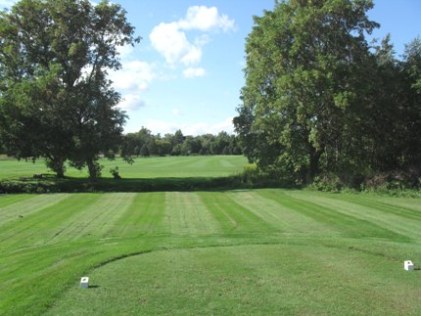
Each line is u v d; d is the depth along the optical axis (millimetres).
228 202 25891
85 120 41969
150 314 7719
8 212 22516
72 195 30156
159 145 162750
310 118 34781
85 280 9141
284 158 38875
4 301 8391
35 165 78938
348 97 31234
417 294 8586
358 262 10875
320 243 13016
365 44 34875
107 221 19641
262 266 10555
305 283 9258
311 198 27547
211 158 120875
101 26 43188
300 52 34625
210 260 11164
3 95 39844
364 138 35844
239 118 41656
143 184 39375
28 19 42344
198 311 7820
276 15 37344
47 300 8359
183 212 22031
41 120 39688
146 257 11539
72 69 41906
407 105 34906
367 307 7949
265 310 7828
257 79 37906
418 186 30594
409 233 16359
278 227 17734
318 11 33406
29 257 12031
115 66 43938
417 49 35406
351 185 32250
